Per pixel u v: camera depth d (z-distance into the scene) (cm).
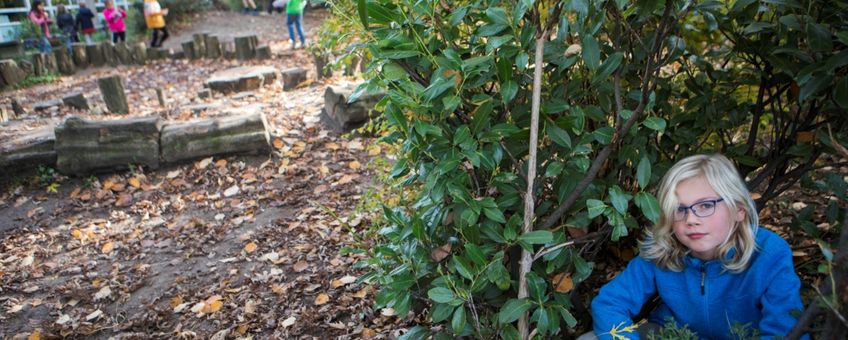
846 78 181
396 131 201
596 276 280
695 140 247
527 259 177
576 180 188
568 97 199
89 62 1152
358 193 481
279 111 682
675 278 194
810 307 142
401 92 167
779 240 184
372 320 323
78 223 495
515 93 169
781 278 179
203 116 700
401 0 175
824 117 247
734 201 177
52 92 973
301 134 605
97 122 561
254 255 417
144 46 1163
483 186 199
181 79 991
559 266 191
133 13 1622
